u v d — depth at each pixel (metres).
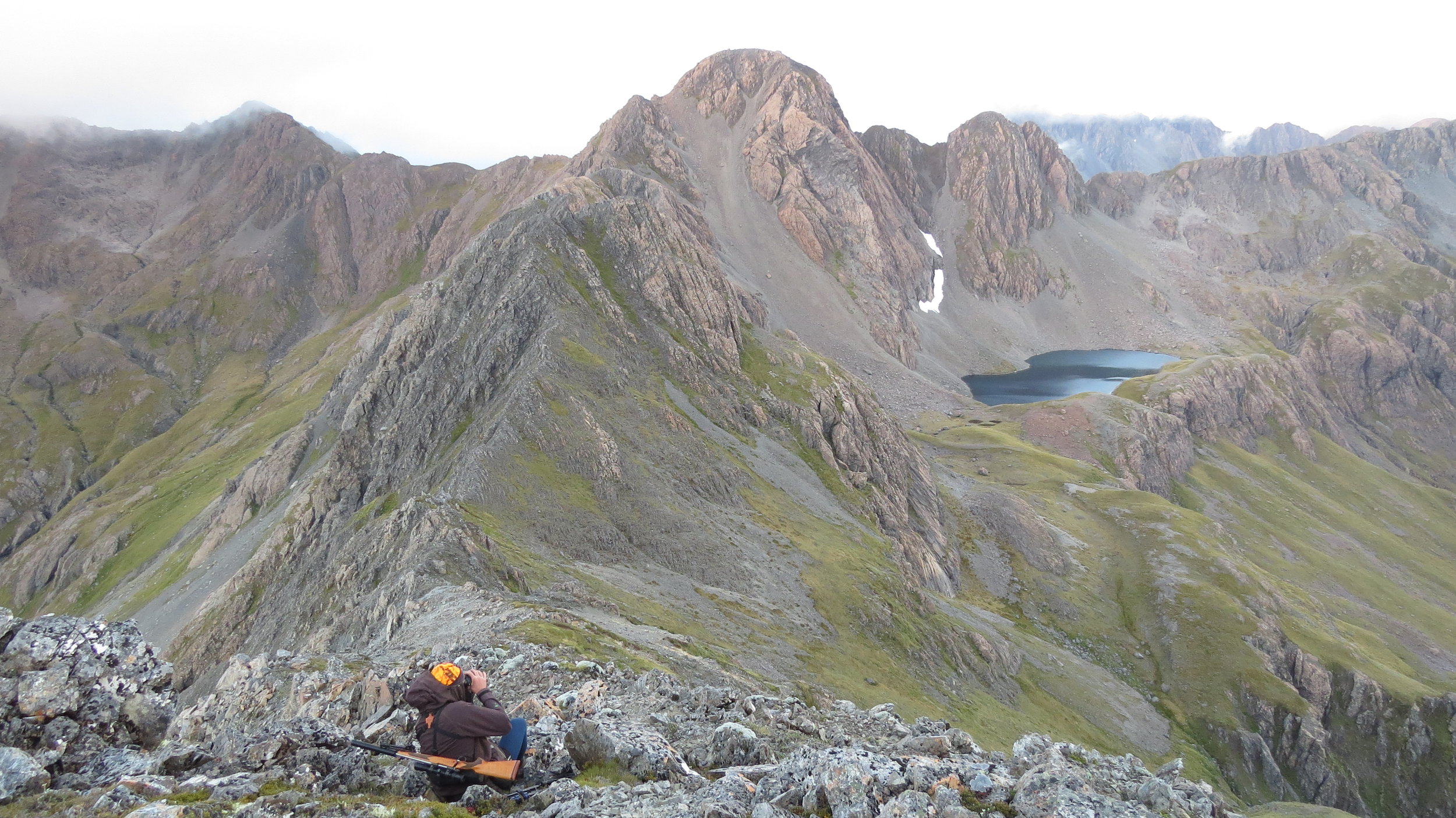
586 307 151.88
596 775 12.73
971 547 180.38
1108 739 118.25
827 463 154.25
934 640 110.69
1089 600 171.62
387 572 77.62
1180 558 181.88
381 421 149.00
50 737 11.16
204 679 111.25
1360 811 135.12
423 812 10.02
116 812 9.41
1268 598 169.62
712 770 14.52
